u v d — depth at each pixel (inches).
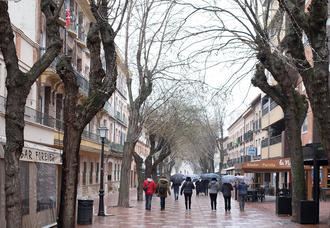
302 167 799.1
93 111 553.0
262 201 1472.7
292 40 640.4
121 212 1040.2
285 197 967.6
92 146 1652.3
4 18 387.2
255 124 2568.9
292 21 564.1
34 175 609.6
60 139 1259.8
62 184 548.4
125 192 1201.4
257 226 763.4
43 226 652.7
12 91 390.9
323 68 480.4
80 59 1576.0
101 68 567.8
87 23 1653.5
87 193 1740.9
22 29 1129.4
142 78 1196.5
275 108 1777.8
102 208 953.5
